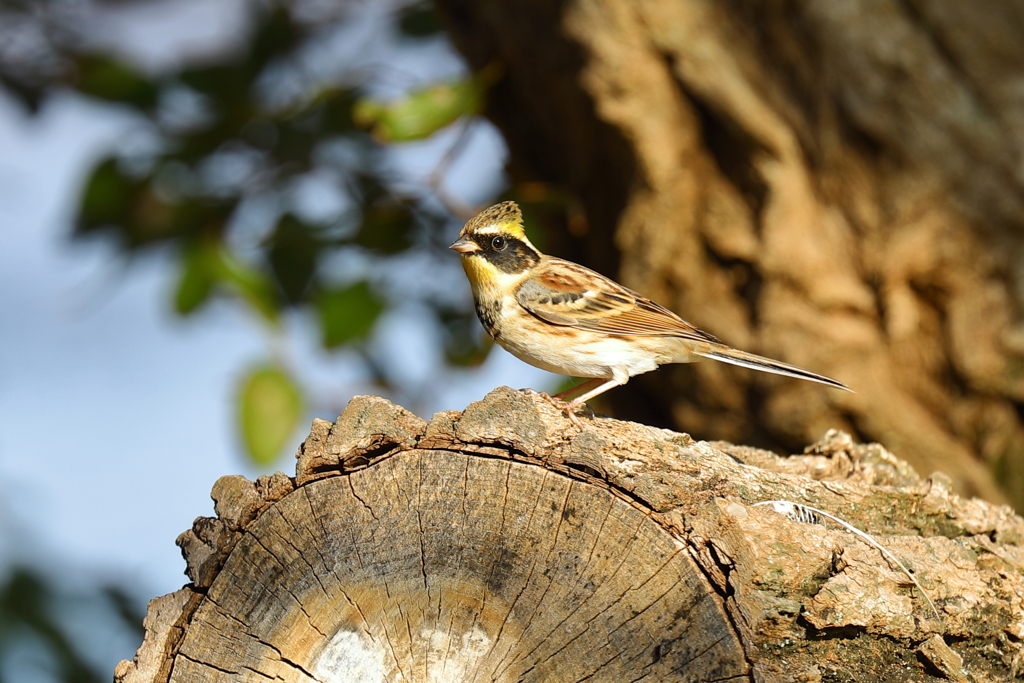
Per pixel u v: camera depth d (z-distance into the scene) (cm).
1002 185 1152
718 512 623
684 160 1258
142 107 1220
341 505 677
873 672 652
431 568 661
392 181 1265
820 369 1220
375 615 664
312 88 1253
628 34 1211
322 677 666
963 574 739
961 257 1177
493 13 1346
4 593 1140
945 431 1212
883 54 1161
